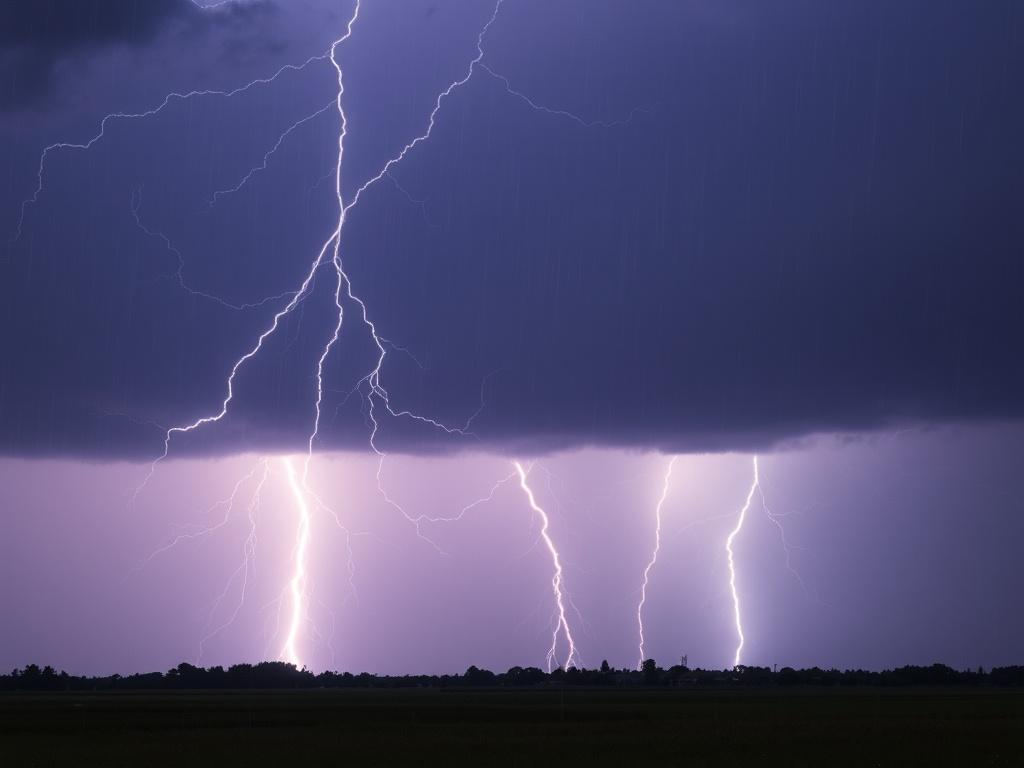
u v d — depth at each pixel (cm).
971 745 3484
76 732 4503
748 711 5959
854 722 4725
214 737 4116
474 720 5200
